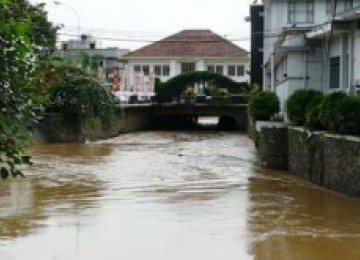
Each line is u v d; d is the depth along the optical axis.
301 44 30.58
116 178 23.20
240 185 21.70
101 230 14.56
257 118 33.78
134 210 17.00
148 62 80.00
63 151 33.06
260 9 53.03
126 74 65.56
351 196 18.77
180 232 14.43
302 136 23.23
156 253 12.61
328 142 20.48
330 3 39.75
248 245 13.31
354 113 19.66
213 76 60.72
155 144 39.12
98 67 52.00
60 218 15.87
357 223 15.53
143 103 56.62
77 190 20.39
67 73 38.34
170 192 20.11
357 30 25.38
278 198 19.03
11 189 20.48
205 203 18.14
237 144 39.44
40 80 6.91
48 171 24.83
